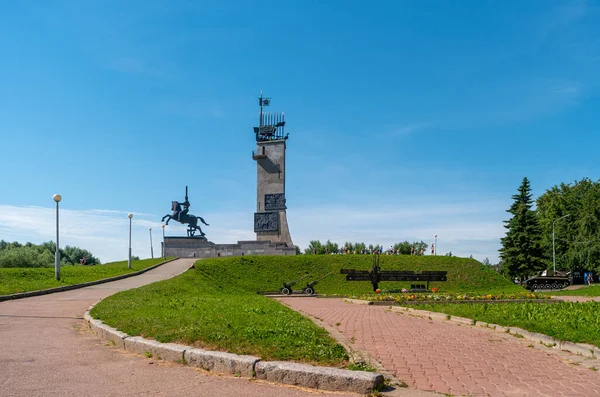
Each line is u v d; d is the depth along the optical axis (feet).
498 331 43.32
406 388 23.11
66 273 115.65
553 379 25.46
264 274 150.51
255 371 24.58
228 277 143.84
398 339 38.73
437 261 161.58
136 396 21.48
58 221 104.47
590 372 27.14
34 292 76.23
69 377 24.66
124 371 25.94
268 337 31.30
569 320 42.45
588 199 209.46
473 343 37.04
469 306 63.16
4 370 26.05
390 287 140.56
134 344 31.04
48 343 34.32
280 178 219.00
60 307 59.31
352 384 22.29
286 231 215.72
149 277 124.57
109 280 111.34
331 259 164.96
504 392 22.81
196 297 70.90
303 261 161.89
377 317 57.57
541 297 88.74
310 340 31.48
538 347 35.27
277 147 221.46
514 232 213.05
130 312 43.80
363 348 33.83
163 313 42.04
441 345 35.99
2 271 102.22
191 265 156.46
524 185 224.74
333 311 66.59
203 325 34.65
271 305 63.05
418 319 55.21
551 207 226.58
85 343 34.30
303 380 23.25
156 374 25.32
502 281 149.48
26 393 21.83
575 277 226.79
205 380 24.21
